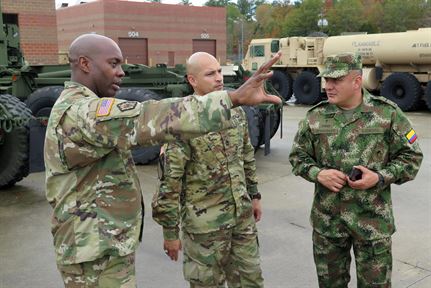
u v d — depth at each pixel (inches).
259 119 276.2
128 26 1407.5
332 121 100.1
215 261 101.8
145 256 157.4
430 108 521.0
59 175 73.7
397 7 1567.4
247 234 104.8
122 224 74.4
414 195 219.0
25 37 476.1
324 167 102.0
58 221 74.1
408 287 133.9
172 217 100.8
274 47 659.4
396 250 158.7
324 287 105.8
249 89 63.1
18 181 233.8
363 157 97.5
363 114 97.9
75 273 73.5
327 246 103.2
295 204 210.1
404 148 96.7
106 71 75.5
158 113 64.2
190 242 102.6
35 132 229.1
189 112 62.9
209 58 102.0
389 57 562.3
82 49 75.0
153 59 1465.3
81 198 73.1
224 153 99.7
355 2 1620.3
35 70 327.6
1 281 141.2
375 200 97.7
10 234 177.6
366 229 98.3
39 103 289.9
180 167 98.0
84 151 70.0
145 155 276.2
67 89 74.9
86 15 1423.5
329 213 101.3
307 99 624.1
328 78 96.6
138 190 78.0
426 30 541.0
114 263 73.7
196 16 1549.0
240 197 102.3
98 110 67.4
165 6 1476.4
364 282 101.0
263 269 146.9
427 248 160.1
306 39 627.8
